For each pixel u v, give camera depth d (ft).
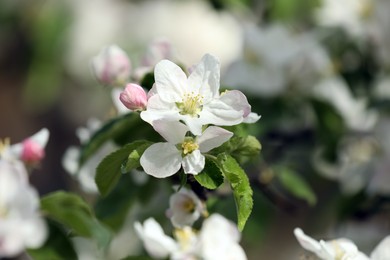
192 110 1.78
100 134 2.12
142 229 2.00
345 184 2.85
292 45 2.74
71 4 3.84
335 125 2.77
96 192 2.32
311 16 2.93
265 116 2.68
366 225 2.83
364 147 2.88
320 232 3.04
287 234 3.65
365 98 2.88
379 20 2.87
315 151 2.84
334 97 2.79
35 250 1.96
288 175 2.42
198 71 1.80
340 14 2.90
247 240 2.65
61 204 1.95
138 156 1.79
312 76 2.73
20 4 3.77
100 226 1.98
